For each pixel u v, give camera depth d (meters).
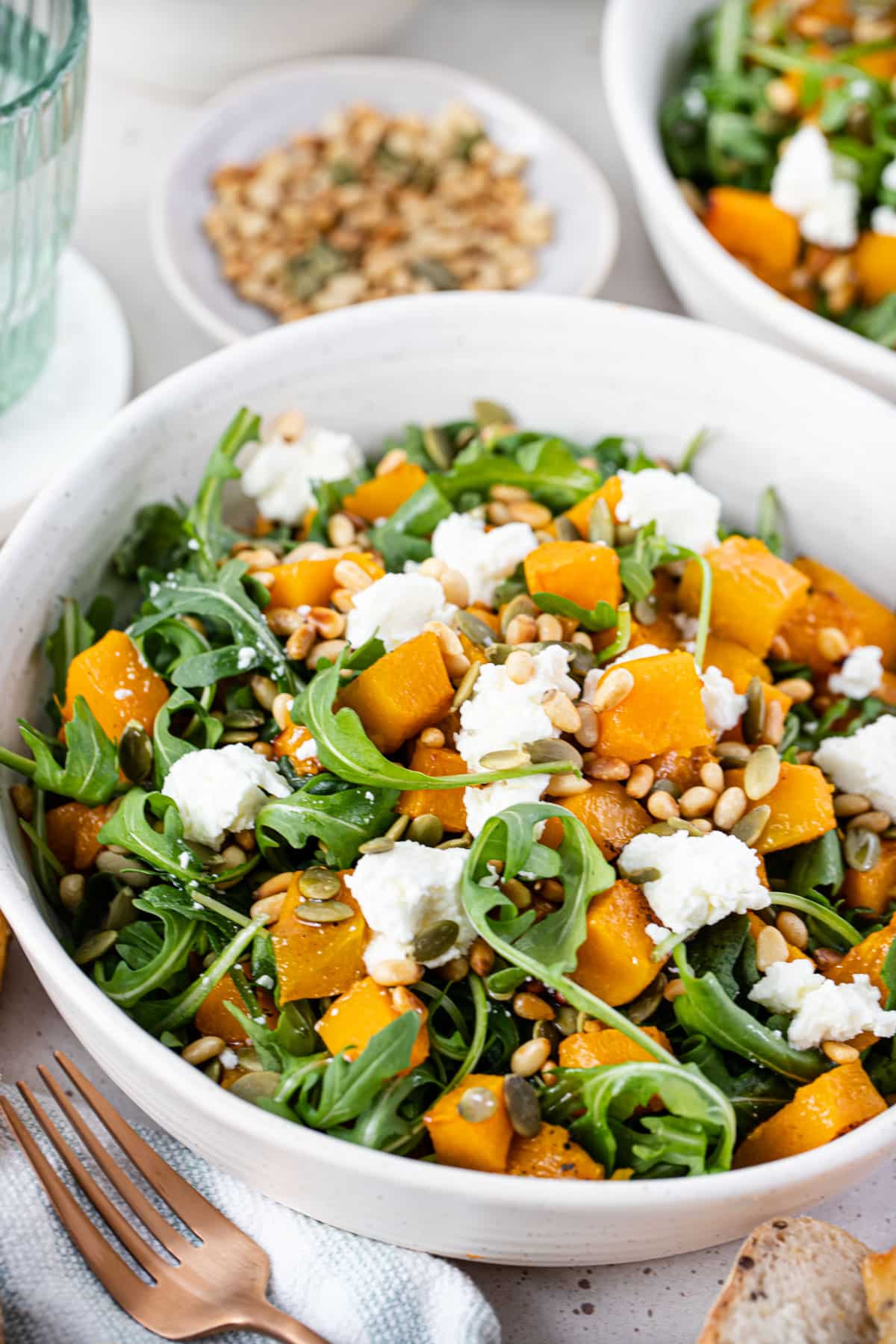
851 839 0.56
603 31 0.81
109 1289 0.50
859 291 0.69
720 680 0.55
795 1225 0.50
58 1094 0.52
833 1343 0.49
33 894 0.52
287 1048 0.51
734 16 0.72
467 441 0.61
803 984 0.52
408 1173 0.48
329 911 0.51
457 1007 0.52
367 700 0.53
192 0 0.71
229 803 0.52
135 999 0.52
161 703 0.55
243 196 0.72
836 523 0.61
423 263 0.71
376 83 0.75
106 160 0.74
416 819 0.53
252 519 0.60
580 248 0.71
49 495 0.55
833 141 0.69
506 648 0.55
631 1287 0.52
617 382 0.61
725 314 0.65
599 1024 0.51
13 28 0.65
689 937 0.53
